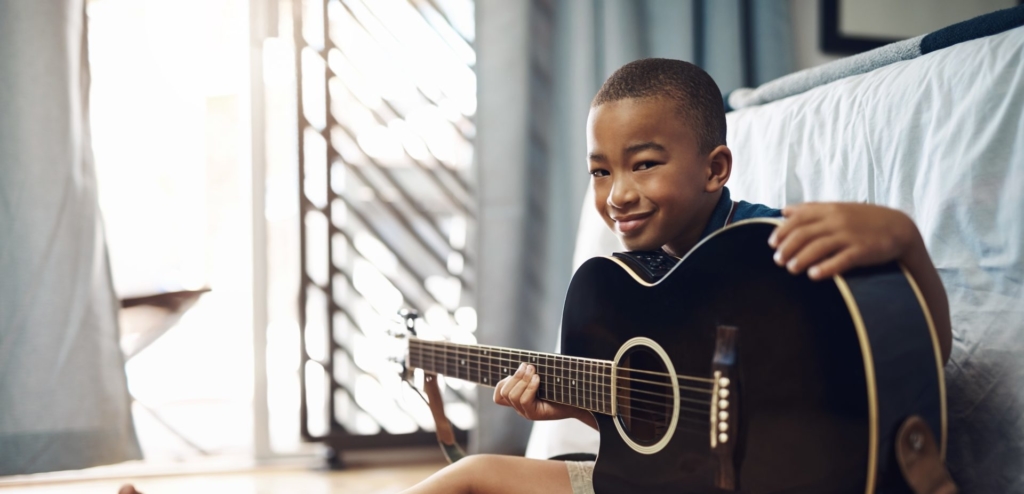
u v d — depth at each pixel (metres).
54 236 1.62
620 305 0.75
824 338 0.55
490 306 1.85
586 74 1.87
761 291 0.60
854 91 0.98
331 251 1.96
